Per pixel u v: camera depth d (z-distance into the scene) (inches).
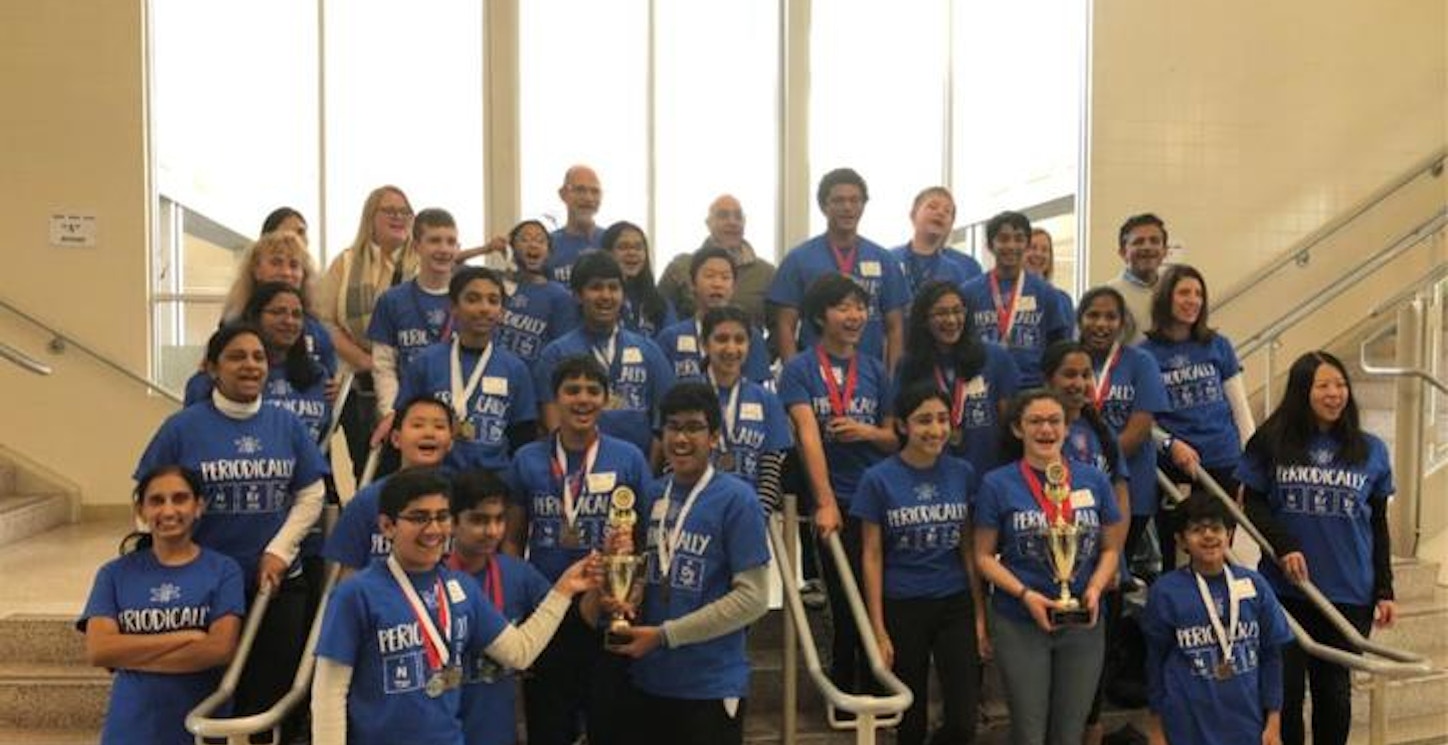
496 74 298.2
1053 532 135.0
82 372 269.1
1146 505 163.0
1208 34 297.6
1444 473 222.5
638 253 189.2
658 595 126.3
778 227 316.5
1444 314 230.4
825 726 156.9
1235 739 135.2
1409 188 304.3
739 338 150.4
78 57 266.2
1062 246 311.1
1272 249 300.8
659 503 129.6
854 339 159.3
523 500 134.1
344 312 189.2
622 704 127.9
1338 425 150.8
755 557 123.0
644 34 309.6
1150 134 297.0
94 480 269.9
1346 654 137.7
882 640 139.3
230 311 157.1
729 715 123.8
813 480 148.6
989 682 168.6
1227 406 174.4
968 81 323.3
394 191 194.1
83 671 168.1
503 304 167.3
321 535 141.9
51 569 210.8
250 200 292.0
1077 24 301.0
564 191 208.7
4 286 265.7
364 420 185.3
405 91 298.4
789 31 312.2
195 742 115.8
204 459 128.9
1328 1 300.0
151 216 273.7
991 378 162.1
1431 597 203.6
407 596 109.6
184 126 285.1
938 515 141.9
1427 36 303.3
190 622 122.1
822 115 316.8
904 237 322.3
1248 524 154.0
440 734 108.6
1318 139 301.1
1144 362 163.6
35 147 265.7
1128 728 158.6
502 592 121.3
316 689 106.3
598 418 151.9
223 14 287.6
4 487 260.8
